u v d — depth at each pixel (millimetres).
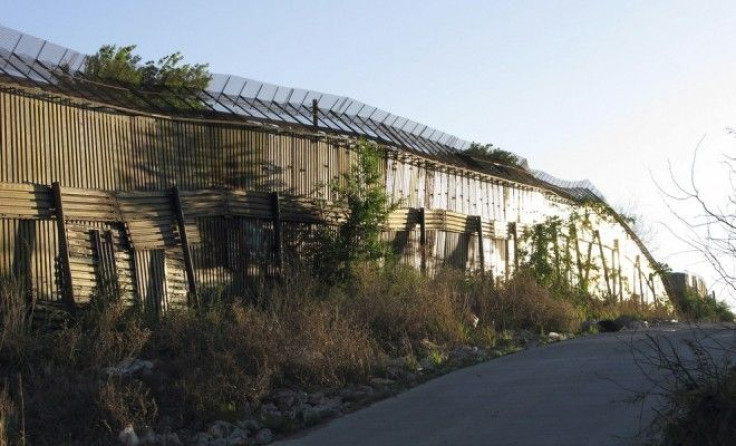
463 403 11273
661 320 25375
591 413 10070
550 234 29297
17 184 13594
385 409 11344
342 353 13219
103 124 15328
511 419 10156
